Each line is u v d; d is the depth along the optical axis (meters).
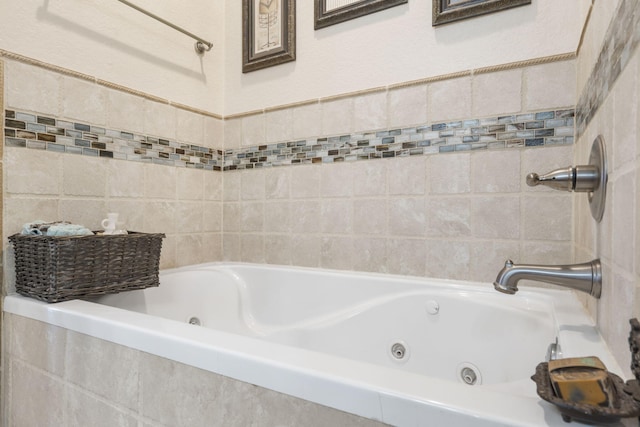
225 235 1.71
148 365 0.68
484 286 1.14
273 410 0.54
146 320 0.74
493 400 0.43
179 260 1.53
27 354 0.92
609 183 0.63
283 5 1.55
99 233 1.12
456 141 1.21
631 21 0.50
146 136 1.41
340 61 1.42
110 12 1.30
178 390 0.64
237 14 1.70
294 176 1.52
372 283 1.27
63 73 1.17
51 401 0.86
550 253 1.09
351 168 1.39
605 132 0.66
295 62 1.53
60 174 1.16
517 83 1.12
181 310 1.35
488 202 1.16
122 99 1.33
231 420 0.58
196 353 0.61
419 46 1.27
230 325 1.46
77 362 0.80
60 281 0.91
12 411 0.96
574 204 1.04
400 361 1.16
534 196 1.10
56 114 1.15
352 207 1.39
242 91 1.67
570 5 1.06
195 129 1.60
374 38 1.35
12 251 1.04
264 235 1.60
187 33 1.51
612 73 0.61
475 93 1.18
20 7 1.07
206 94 1.65
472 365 1.03
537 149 1.10
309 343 1.31
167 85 1.49
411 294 1.18
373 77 1.35
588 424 0.38
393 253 1.31
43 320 0.88
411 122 1.28
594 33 0.78
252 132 1.64
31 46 1.09
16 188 1.06
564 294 1.03
